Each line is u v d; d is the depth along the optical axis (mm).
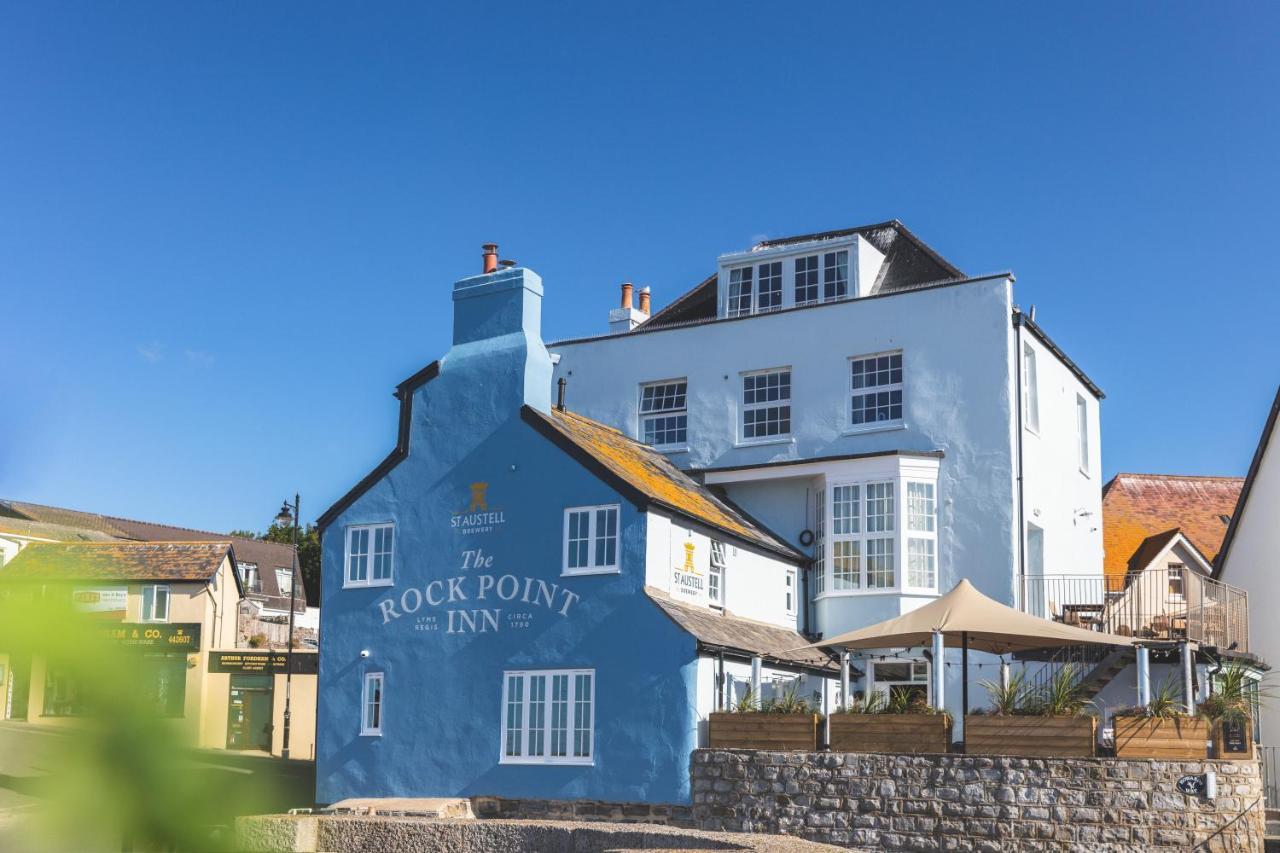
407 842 11953
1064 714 18234
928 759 18453
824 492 26109
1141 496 38531
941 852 18141
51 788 2576
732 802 19516
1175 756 17578
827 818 18875
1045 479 26562
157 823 2686
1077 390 29453
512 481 22625
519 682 21797
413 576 23359
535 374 23141
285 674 38531
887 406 26531
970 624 18875
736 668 21609
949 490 25297
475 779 21734
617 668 20812
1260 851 17516
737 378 28141
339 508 24500
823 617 25516
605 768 20578
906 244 29719
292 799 23156
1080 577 25406
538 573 22016
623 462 23516
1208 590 25188
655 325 30391
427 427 23891
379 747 22906
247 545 63562
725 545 23562
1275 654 27891
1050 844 17641
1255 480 29109
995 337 25453
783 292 28844
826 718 19688
